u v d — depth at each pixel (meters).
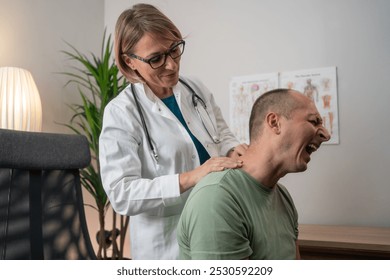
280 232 0.99
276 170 0.97
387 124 2.19
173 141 1.36
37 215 1.12
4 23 2.28
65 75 2.71
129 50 1.27
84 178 2.50
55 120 2.62
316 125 0.95
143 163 1.37
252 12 2.55
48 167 1.16
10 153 1.06
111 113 1.34
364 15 2.26
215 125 1.56
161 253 1.34
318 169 2.33
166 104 1.46
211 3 2.67
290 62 2.42
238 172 0.96
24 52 2.40
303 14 2.41
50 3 2.61
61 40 2.69
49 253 1.13
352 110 2.26
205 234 0.86
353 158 2.25
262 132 0.97
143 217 1.36
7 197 1.06
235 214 0.88
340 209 2.27
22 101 2.00
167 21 1.24
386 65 2.20
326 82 2.32
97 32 3.04
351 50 2.28
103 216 2.49
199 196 0.90
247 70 2.54
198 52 2.69
